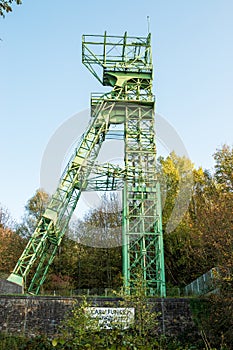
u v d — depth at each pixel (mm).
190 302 26000
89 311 19812
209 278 26516
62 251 48875
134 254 35594
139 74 39156
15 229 53406
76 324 17453
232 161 43312
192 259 37750
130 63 39188
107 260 45969
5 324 24500
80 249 48156
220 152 44812
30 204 54656
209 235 27766
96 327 17406
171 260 40469
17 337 23281
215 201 33844
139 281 21953
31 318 24844
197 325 24922
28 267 33125
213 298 23891
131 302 20438
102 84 40031
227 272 22906
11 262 45625
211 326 23516
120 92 37969
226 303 22406
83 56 39125
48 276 44562
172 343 23562
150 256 34500
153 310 25688
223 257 23953
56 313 25109
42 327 24594
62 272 47094
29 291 34062
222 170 43625
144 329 19547
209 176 47906
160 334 24828
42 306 25297
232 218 26172
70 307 25344
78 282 46406
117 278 44125
